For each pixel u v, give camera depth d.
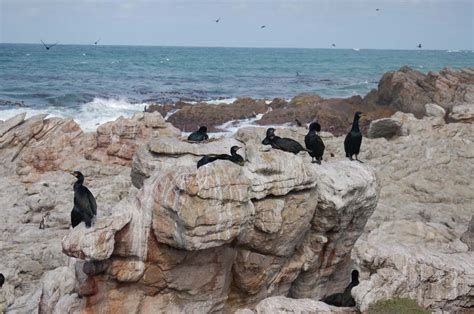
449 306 16.08
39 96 78.19
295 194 17.36
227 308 17.72
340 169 18.89
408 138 42.34
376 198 19.52
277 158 16.84
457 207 32.28
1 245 24.02
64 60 165.00
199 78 126.69
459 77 71.62
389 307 14.62
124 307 15.83
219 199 14.95
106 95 84.12
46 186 30.55
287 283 18.80
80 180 16.23
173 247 15.58
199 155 18.95
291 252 18.27
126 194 29.73
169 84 110.56
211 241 15.07
